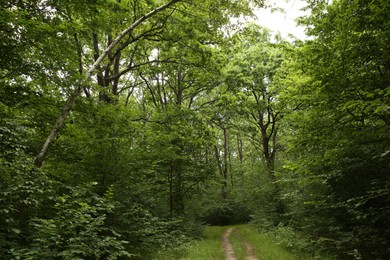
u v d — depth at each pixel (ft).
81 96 30.76
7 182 18.03
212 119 66.74
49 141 25.63
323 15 29.04
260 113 80.69
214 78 63.00
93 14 27.48
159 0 44.98
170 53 54.70
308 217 38.42
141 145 41.24
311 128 30.48
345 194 30.71
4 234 17.83
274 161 73.51
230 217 97.50
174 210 53.26
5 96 24.43
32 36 21.98
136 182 34.76
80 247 17.48
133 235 31.35
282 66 56.34
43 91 27.96
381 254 26.61
